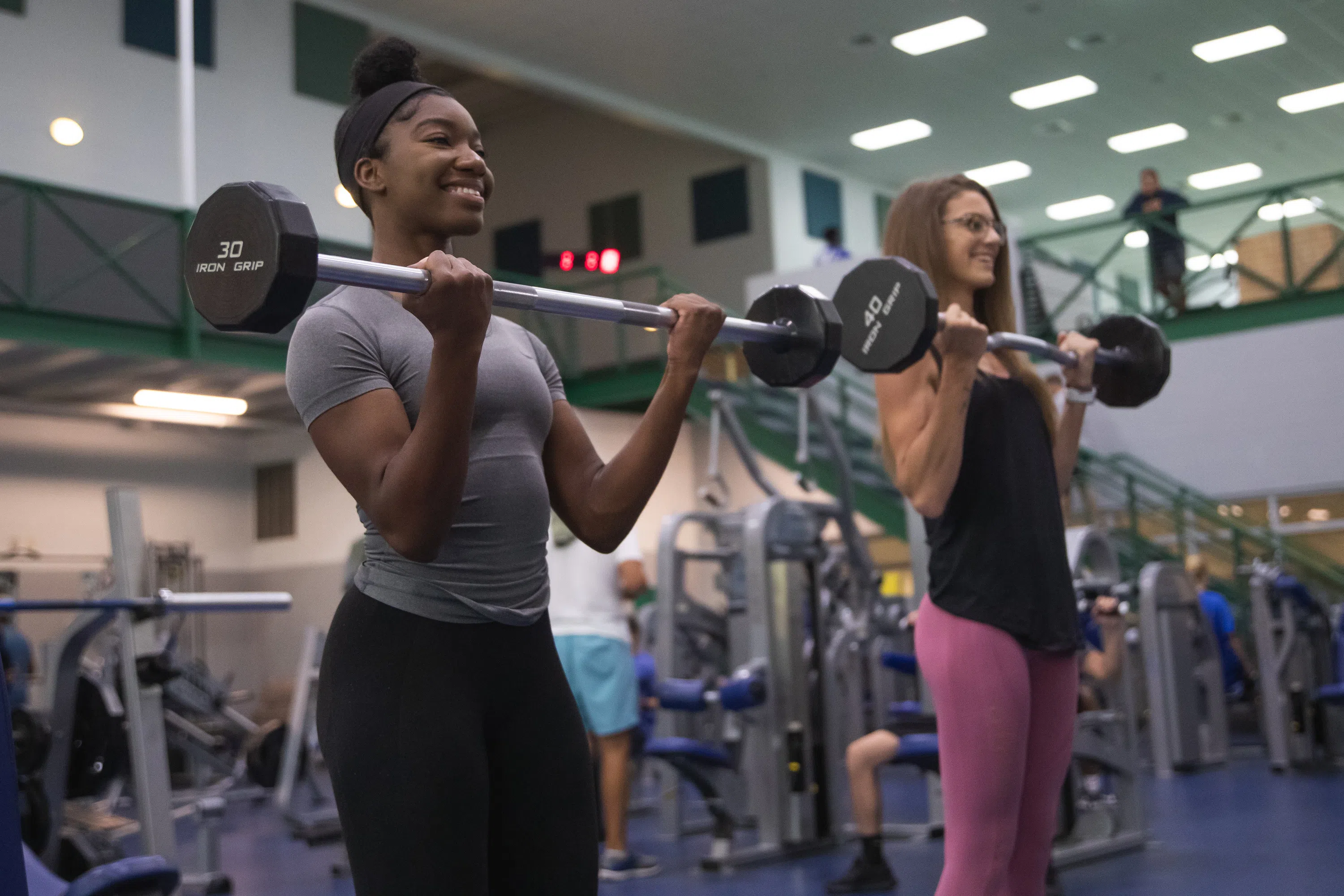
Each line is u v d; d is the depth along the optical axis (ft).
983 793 5.73
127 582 12.17
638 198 48.06
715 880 14.03
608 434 39.99
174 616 31.86
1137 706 27.27
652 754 14.53
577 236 49.16
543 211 50.01
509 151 51.11
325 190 36.04
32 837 11.80
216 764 24.57
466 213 4.25
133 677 11.95
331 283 3.55
